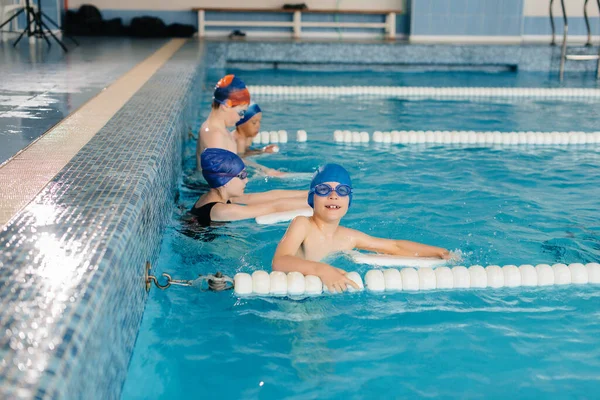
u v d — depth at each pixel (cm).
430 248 280
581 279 259
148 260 237
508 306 239
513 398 179
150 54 823
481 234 309
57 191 220
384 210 342
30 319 130
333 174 261
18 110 390
